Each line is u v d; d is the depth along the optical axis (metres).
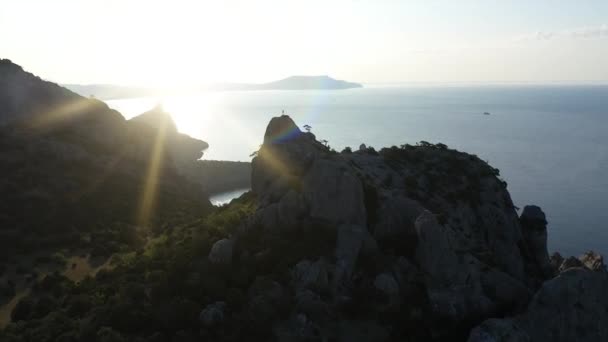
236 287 43.41
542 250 75.69
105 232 76.94
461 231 63.41
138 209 92.81
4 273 60.94
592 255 55.16
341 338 39.28
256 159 65.19
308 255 45.91
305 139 62.25
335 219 49.34
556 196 189.25
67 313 45.22
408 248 50.12
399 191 63.69
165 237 62.94
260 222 50.75
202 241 50.25
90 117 120.94
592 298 41.94
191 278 44.31
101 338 37.72
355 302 42.22
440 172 72.94
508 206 74.25
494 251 66.50
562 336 40.69
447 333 41.56
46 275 59.06
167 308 40.47
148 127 138.75
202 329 38.72
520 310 44.19
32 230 74.56
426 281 45.75
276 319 40.19
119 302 42.84
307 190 51.47
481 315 43.34
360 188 51.00
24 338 41.00
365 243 47.72
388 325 41.00
